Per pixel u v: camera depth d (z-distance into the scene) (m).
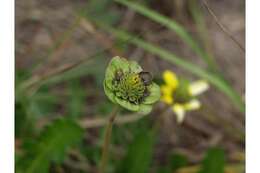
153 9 0.47
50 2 0.45
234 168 0.40
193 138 0.43
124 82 0.27
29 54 0.43
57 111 0.42
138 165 0.36
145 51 0.45
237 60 0.46
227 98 0.45
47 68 0.42
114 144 0.40
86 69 0.42
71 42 0.44
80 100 0.41
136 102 0.27
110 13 0.45
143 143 0.36
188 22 0.47
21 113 0.37
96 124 0.40
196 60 0.46
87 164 0.39
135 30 0.46
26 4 0.45
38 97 0.40
